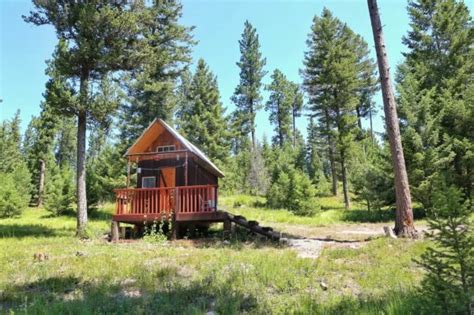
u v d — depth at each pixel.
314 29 35.66
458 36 25.92
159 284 8.06
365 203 27.53
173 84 35.16
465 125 22.48
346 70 33.47
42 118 45.50
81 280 8.65
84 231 17.30
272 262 9.39
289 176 31.06
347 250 10.77
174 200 15.83
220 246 13.07
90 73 18.42
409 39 28.20
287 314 6.02
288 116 68.44
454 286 4.66
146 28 20.38
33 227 22.06
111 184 33.19
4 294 7.71
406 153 20.73
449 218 4.73
